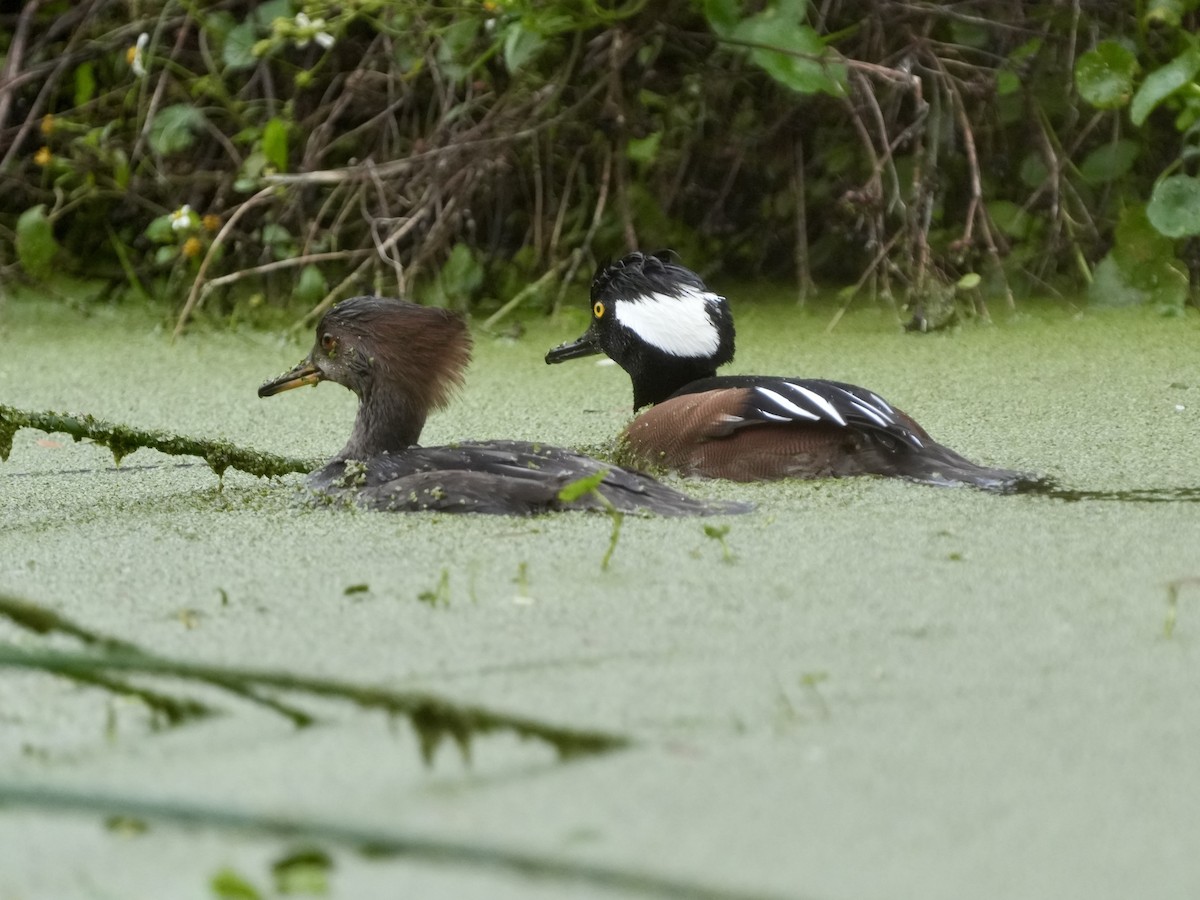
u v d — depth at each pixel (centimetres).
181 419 1394
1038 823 575
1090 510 1013
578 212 1756
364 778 621
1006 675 718
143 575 916
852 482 1102
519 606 827
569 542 950
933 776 614
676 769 623
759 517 1005
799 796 598
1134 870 540
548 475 1048
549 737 620
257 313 1759
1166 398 1354
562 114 1658
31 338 1719
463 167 1686
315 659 754
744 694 698
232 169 1830
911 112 1720
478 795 604
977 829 571
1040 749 638
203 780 622
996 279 1719
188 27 1820
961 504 1031
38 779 625
